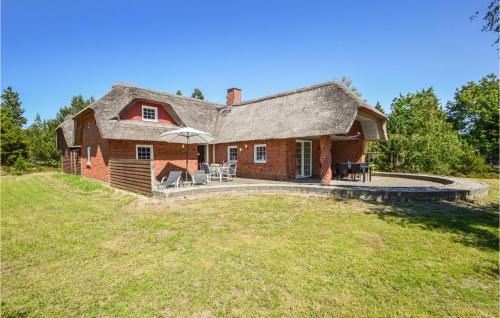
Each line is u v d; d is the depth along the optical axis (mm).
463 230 6754
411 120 26453
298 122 14875
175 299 3779
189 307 3594
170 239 6180
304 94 17047
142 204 9945
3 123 31750
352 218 7938
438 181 15641
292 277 4363
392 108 33594
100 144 17344
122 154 16031
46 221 7820
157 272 4555
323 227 7070
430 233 6523
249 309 3551
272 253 5328
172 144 18531
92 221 7824
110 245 5844
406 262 4934
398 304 3670
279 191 12461
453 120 39969
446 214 8352
